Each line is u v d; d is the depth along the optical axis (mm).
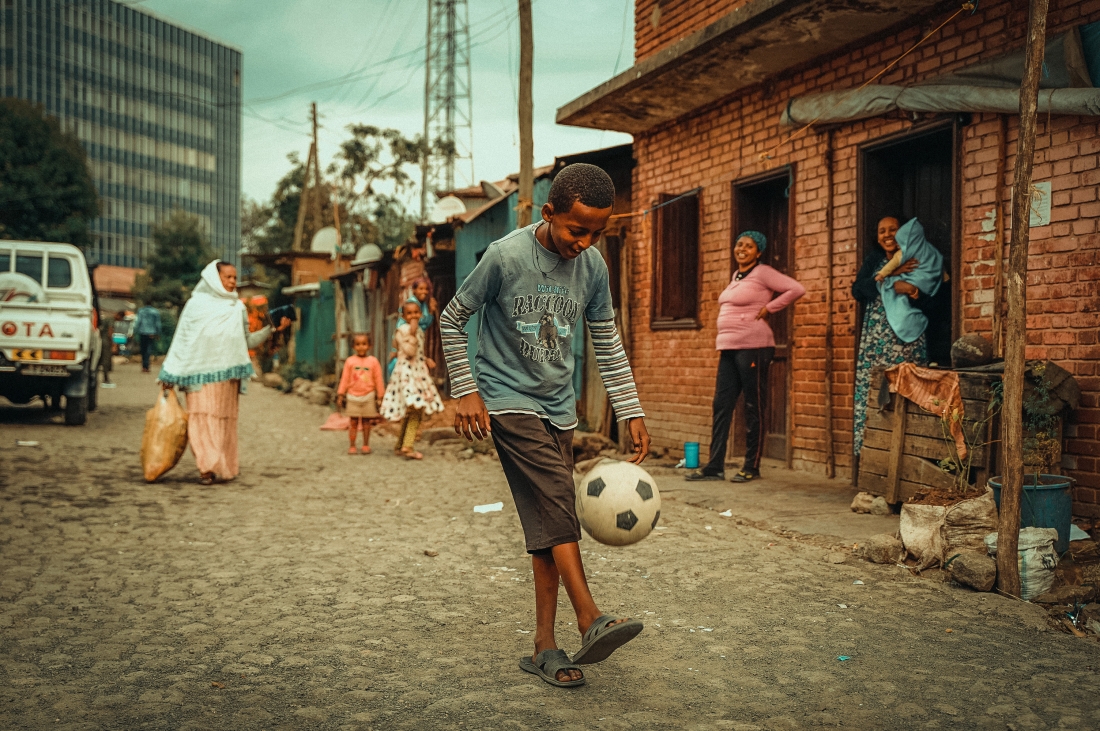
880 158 7230
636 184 10633
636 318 10547
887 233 6684
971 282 6168
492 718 2824
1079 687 3072
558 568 3061
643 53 10102
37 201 34562
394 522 6254
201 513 6551
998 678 3162
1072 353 5426
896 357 6484
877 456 6098
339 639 3645
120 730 2730
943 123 6348
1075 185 5410
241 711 2885
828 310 7586
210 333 7922
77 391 12312
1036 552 4254
